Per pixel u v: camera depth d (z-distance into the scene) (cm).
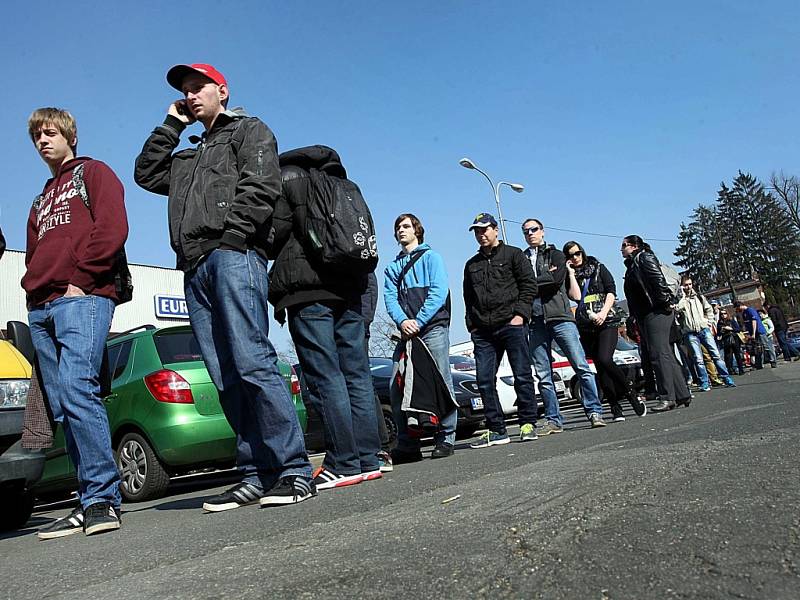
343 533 224
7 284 2656
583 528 190
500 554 173
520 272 645
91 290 359
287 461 341
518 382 640
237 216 340
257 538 239
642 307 795
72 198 366
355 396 432
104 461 345
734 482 231
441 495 284
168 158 401
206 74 370
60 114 383
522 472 327
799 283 8244
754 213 8531
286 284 401
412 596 149
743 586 135
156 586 185
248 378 339
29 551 300
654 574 147
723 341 1653
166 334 650
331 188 396
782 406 540
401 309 586
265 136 355
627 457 328
